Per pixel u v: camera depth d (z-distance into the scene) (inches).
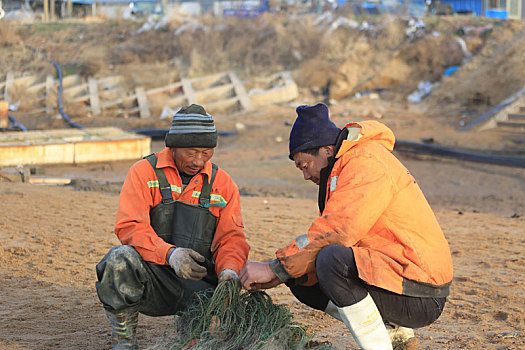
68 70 1473.9
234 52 1508.4
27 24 1745.8
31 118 1267.2
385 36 1459.2
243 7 1765.5
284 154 877.8
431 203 546.3
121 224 124.9
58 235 274.1
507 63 1311.5
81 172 739.4
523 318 167.8
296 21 1576.0
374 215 115.1
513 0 1844.2
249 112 1288.1
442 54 1395.2
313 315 172.1
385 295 117.2
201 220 130.4
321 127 124.6
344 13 1576.0
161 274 125.9
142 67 1446.9
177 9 1732.3
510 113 1128.8
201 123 124.7
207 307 124.8
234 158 857.5
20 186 449.7
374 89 1379.2
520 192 621.9
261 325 125.5
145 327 157.9
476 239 299.1
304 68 1421.0
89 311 170.7
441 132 1051.3
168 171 129.3
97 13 1951.3
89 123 1216.2
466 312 174.9
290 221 340.5
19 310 169.9
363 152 119.2
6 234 272.2
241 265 130.6
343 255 113.7
